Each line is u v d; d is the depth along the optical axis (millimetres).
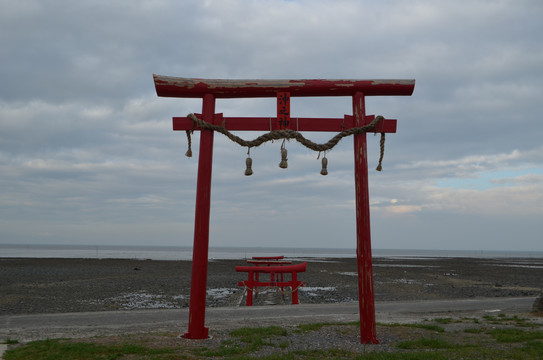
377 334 8789
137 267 40750
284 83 8320
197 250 8133
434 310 13867
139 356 6594
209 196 8211
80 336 8711
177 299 19625
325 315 12148
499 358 6852
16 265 41594
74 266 41312
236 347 7445
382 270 41062
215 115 8336
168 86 8180
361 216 7996
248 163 8266
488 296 21594
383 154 8375
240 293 21750
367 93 8453
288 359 6680
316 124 8320
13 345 7730
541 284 28625
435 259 83875
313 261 60875
